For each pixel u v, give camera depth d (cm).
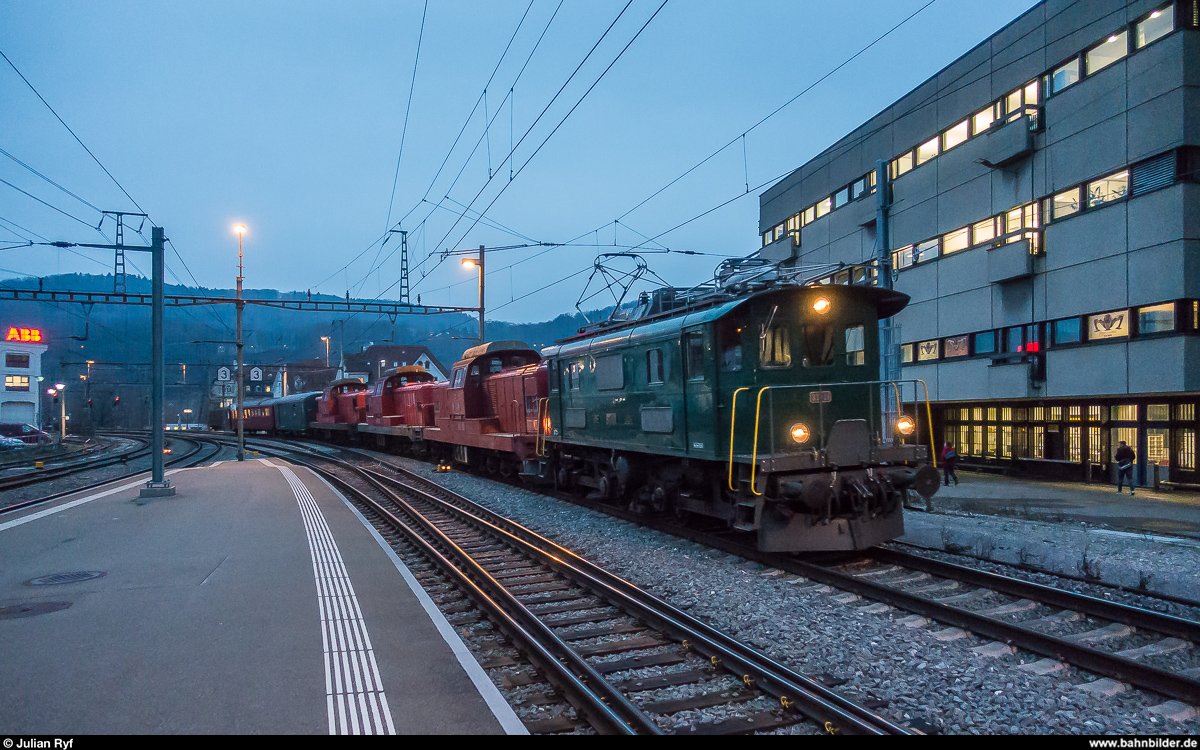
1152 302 1639
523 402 1789
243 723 439
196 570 852
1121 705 491
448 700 475
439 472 2233
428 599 727
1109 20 1739
